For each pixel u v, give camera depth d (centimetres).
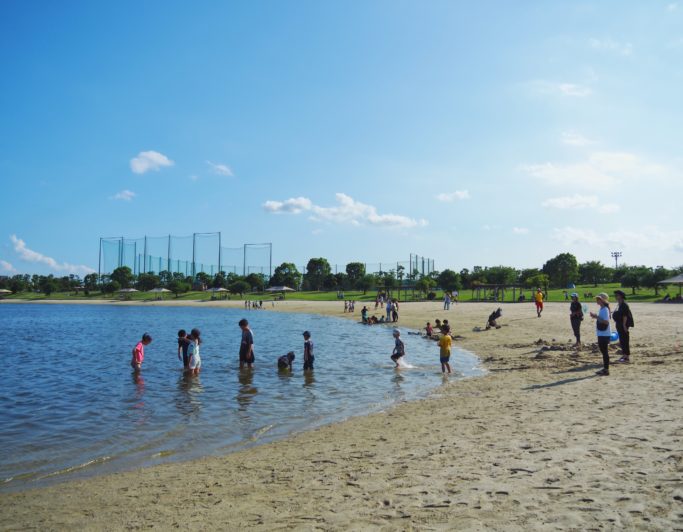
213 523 496
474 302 6178
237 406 1208
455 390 1259
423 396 1232
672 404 809
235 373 1720
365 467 650
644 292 6538
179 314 6575
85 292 12162
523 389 1128
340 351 2300
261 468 707
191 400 1285
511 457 611
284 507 523
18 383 1595
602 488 477
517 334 2447
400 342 1764
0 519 570
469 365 1700
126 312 7244
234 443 895
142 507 575
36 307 9231
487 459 614
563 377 1223
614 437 648
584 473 522
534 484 506
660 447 588
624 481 490
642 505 430
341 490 560
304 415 1102
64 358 2258
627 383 1040
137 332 3750
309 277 11706
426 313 4550
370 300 8319
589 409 835
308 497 548
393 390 1352
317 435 909
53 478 732
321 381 1533
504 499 473
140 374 1708
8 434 986
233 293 10456
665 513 412
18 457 839
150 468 759
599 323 1179
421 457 665
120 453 853
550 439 674
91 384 1552
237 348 2556
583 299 5931
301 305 7688
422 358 1964
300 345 2605
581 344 1762
